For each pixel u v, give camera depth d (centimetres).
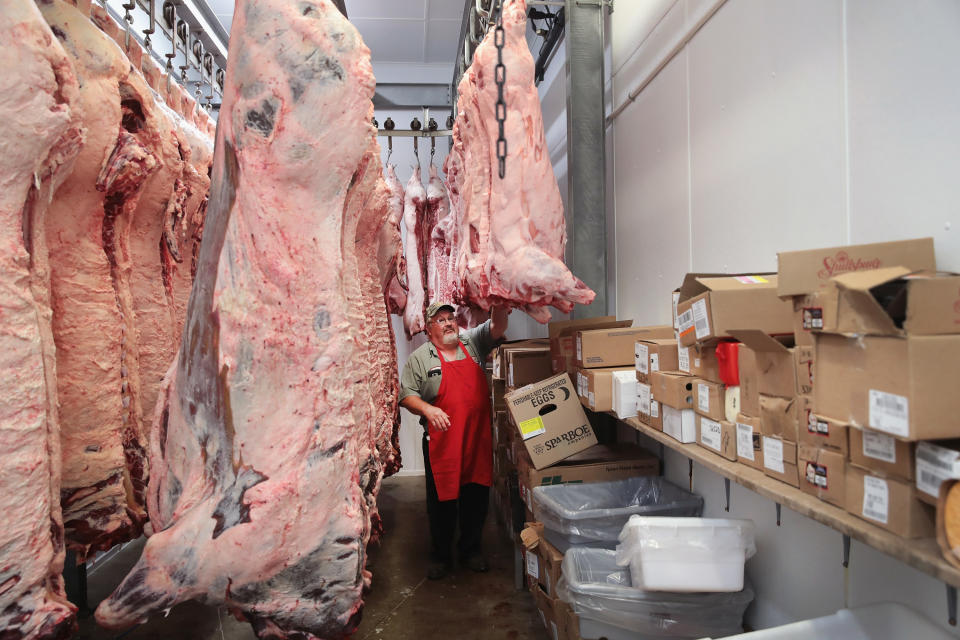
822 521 107
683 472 246
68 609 114
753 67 182
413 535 385
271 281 127
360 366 166
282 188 129
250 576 122
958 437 88
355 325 163
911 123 124
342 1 165
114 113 150
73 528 149
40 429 111
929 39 118
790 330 148
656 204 257
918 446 90
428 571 319
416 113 523
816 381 113
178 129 209
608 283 320
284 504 123
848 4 141
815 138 154
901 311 95
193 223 238
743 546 176
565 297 209
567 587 196
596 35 291
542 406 254
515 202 212
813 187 155
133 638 258
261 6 128
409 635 260
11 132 108
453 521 329
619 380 210
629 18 283
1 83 107
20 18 109
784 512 175
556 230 217
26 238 119
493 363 407
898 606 127
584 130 290
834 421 107
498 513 407
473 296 229
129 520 158
